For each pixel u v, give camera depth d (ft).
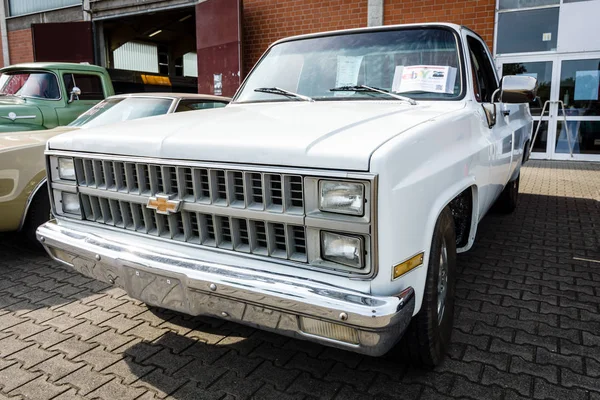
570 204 20.29
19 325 9.77
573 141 31.55
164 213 7.02
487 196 10.57
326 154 5.81
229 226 6.71
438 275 7.27
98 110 18.21
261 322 6.37
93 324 9.79
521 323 9.62
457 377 7.73
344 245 5.90
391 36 10.68
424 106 9.10
